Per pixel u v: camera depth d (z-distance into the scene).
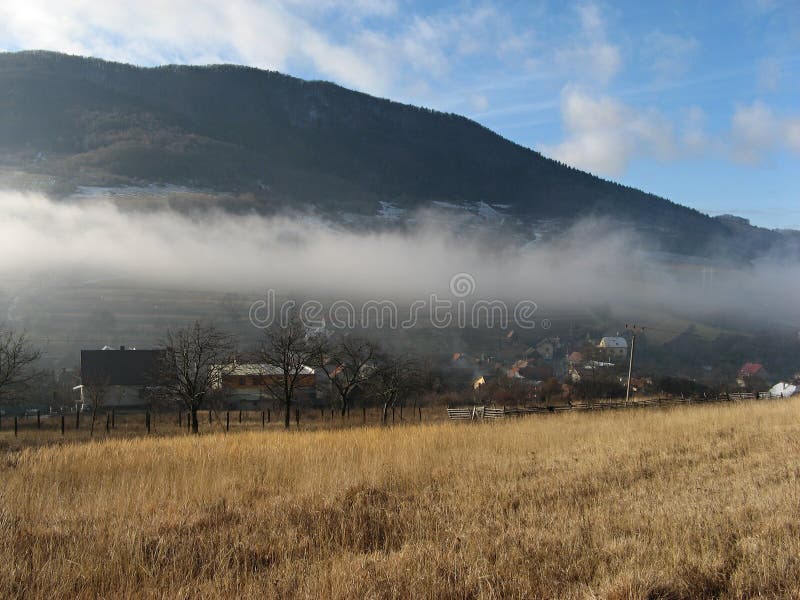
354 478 12.34
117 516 10.05
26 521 9.81
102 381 55.22
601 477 11.95
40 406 59.53
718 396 45.09
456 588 6.57
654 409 31.23
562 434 19.84
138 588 7.01
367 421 39.22
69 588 6.97
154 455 16.42
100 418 44.84
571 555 7.43
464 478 12.33
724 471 12.02
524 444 17.55
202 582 7.16
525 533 8.29
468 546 7.81
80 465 15.05
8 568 7.36
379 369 42.94
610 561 7.22
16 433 31.39
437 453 15.87
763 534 7.70
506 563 7.21
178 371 36.88
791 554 6.98
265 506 10.43
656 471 12.45
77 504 11.09
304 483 12.30
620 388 56.41
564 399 52.06
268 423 38.44
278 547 8.27
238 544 8.25
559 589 6.57
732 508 8.89
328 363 50.47
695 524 8.27
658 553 7.31
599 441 17.16
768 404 29.28
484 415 35.94
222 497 11.34
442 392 59.59
